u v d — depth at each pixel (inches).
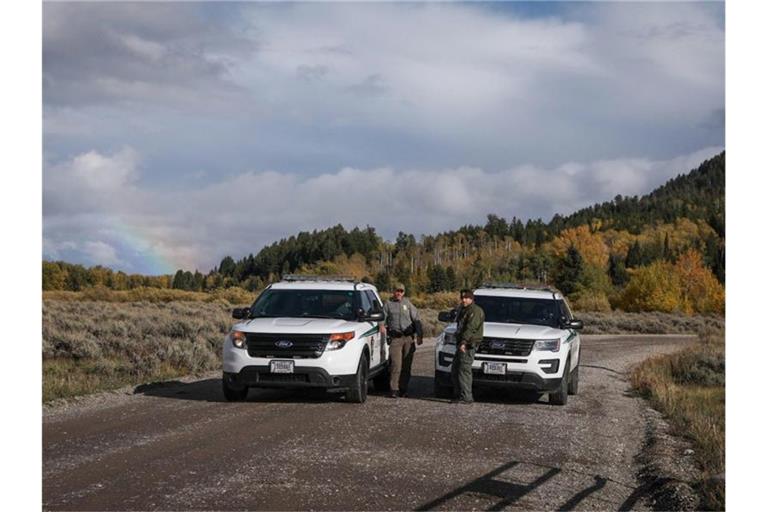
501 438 409.1
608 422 490.3
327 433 401.1
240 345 506.9
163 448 353.1
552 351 545.3
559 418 493.4
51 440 365.4
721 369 868.6
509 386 541.6
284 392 572.7
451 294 3161.9
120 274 5027.1
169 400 513.3
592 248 7204.7
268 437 385.4
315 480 301.6
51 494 273.6
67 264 4665.4
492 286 637.9
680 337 1801.2
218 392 564.1
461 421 457.4
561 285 4478.3
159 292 2871.6
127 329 866.1
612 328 2178.9
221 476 303.0
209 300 2753.4
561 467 349.7
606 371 869.2
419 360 899.4
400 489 295.0
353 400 519.5
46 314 1008.9
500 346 544.1
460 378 537.6
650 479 335.6
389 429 419.8
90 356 698.2
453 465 339.9
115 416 440.1
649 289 3567.9
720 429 446.3
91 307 1505.9
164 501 267.1
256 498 273.9
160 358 695.1
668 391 632.4
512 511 274.1
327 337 504.1
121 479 295.6
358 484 298.7
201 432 394.9
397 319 572.4
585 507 286.5
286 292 562.3
